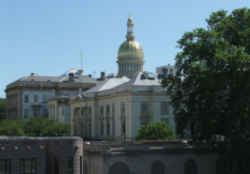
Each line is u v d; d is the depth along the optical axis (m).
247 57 55.28
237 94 59.09
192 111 62.94
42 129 101.56
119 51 142.12
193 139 63.38
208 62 60.09
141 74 101.38
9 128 96.19
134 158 57.75
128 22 142.88
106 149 57.16
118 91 102.44
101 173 55.78
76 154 52.16
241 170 58.19
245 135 58.66
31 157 50.50
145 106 96.94
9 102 164.88
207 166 62.94
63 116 139.00
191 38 61.91
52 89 158.12
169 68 115.44
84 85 161.00
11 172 49.25
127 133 96.75
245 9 61.34
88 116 117.81
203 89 61.03
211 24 63.91
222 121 60.81
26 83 155.25
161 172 59.69
